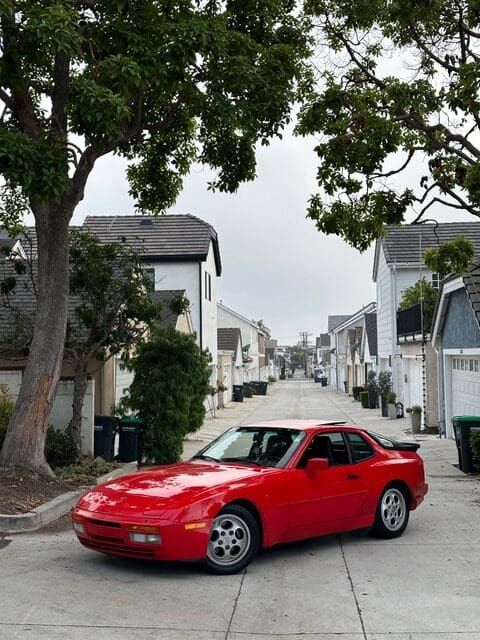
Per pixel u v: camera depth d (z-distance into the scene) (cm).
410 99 1252
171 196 1589
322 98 1320
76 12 1029
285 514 741
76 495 1070
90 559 752
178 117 1391
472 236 3297
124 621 562
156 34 1127
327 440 829
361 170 1257
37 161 996
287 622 562
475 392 1795
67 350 1420
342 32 1367
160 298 2525
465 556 777
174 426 1616
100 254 1462
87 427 1480
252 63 1246
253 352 7250
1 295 1459
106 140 1126
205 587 654
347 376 5897
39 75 1337
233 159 1491
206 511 675
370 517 839
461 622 561
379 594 636
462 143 1266
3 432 1297
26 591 640
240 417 3300
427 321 2380
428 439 2136
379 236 1389
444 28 1313
